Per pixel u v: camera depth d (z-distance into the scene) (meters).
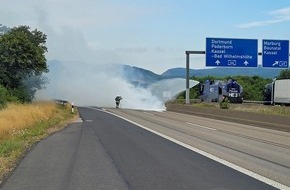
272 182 8.87
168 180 8.98
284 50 38.47
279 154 13.46
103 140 17.14
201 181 8.89
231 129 23.77
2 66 46.09
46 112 32.72
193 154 13.12
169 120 31.19
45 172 9.95
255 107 40.16
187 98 45.19
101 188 8.23
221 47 38.78
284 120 23.91
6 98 42.12
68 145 15.38
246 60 38.88
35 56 47.03
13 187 8.34
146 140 17.22
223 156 12.77
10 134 19.33
